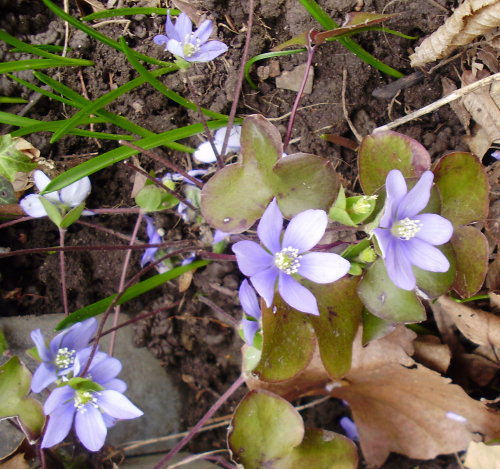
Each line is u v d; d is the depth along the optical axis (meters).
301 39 0.16
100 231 0.18
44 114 0.18
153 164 0.19
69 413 0.14
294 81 0.18
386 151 0.15
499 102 0.17
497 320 0.17
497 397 0.18
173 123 0.19
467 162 0.15
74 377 0.14
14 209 0.17
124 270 0.17
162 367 0.18
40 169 0.18
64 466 0.16
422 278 0.14
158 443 0.18
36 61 0.17
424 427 0.17
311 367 0.17
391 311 0.14
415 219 0.13
